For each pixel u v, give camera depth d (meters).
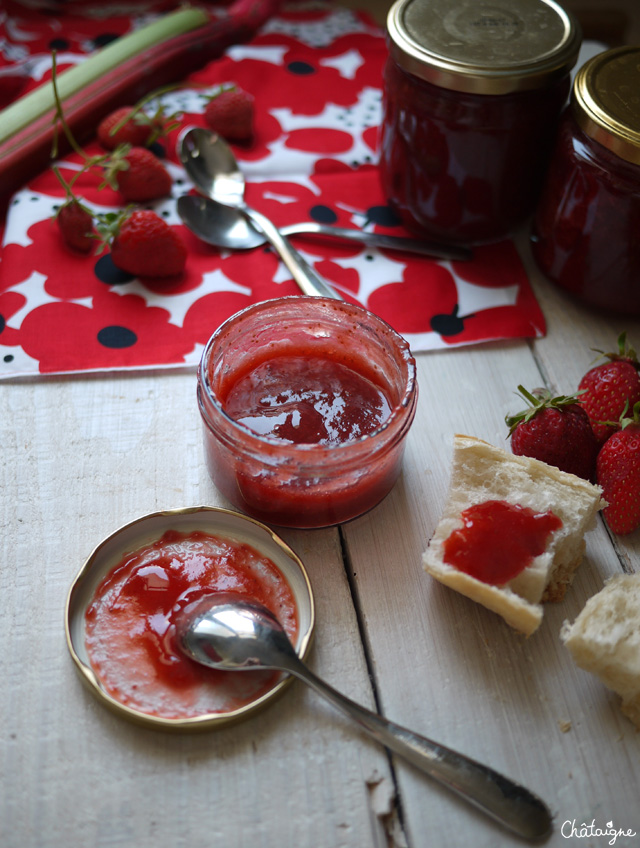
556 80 0.37
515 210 0.41
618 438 0.32
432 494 0.33
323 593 0.30
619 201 0.35
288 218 0.43
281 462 0.29
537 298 0.41
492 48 0.37
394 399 0.33
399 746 0.26
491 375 0.38
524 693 0.29
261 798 0.26
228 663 0.27
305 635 0.28
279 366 0.34
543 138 0.39
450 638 0.30
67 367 0.36
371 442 0.29
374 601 0.30
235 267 0.41
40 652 0.29
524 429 0.32
